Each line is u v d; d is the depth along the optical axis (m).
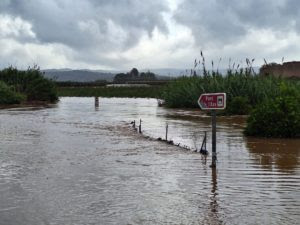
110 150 13.09
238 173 10.00
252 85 29.50
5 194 8.09
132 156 12.09
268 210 7.28
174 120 23.73
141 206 7.44
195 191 8.41
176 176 9.65
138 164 10.95
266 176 9.70
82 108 35.47
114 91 71.88
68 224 6.56
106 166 10.66
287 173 10.02
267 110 16.39
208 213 7.11
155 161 11.38
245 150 13.26
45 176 9.53
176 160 11.53
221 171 10.20
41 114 28.02
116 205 7.49
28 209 7.23
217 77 33.38
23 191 8.30
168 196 8.05
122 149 13.31
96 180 9.20
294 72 51.31
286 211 7.23
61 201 7.68
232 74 32.41
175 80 41.88
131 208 7.33
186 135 16.97
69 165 10.74
